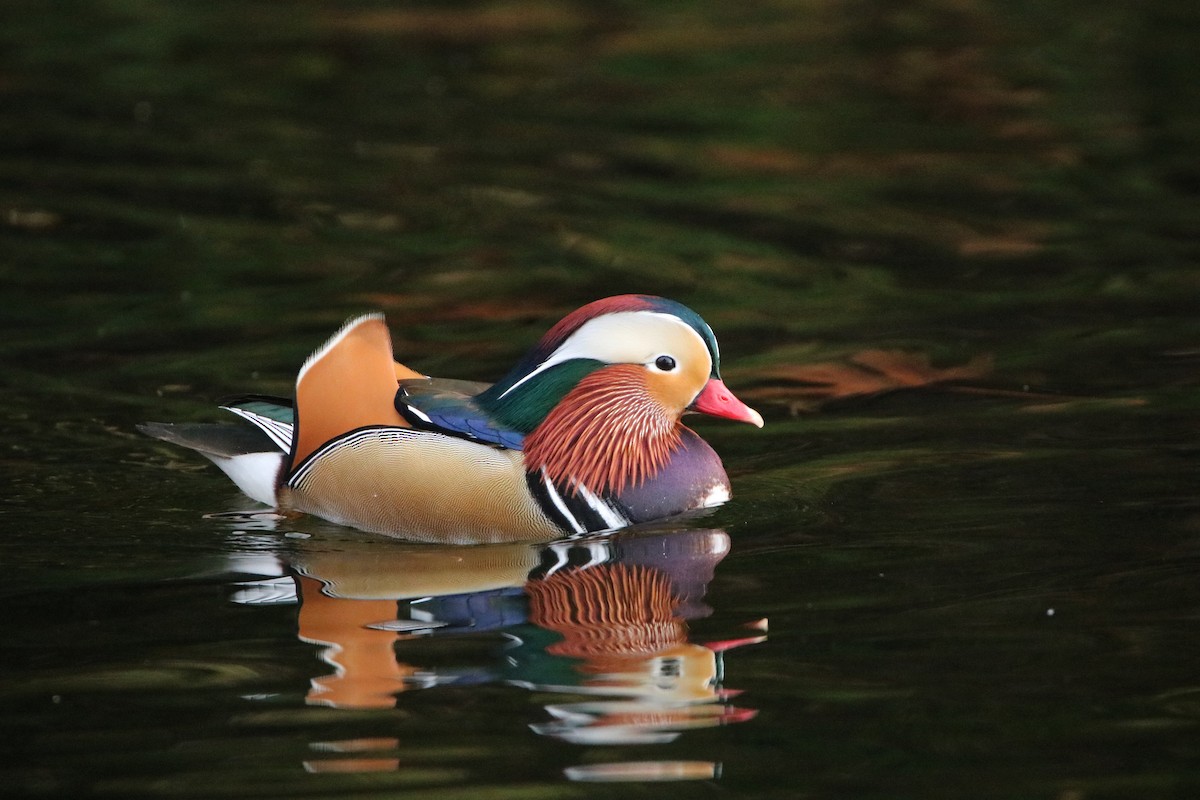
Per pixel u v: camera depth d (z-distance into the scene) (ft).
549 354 37.40
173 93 79.97
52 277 55.26
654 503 37.09
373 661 29.09
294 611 31.55
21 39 89.92
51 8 97.30
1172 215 60.75
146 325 50.80
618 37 91.50
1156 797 24.11
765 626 30.45
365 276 55.83
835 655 29.04
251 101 78.79
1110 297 52.19
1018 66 83.46
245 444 38.81
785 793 24.32
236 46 89.40
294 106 78.07
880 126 74.18
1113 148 69.72
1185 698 27.09
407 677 28.37
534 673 28.55
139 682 28.17
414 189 65.82
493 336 49.75
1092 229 59.62
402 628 30.63
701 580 33.01
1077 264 55.77
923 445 40.70
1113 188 64.44
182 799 24.29
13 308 52.24
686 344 37.50
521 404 37.09
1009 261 56.49
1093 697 27.25
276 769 25.14
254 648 29.63
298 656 29.27
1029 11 95.20
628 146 71.72
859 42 89.40
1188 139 70.44
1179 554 33.06
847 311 52.03
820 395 44.91
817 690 27.71
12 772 25.11
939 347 48.42
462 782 24.71
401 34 92.17
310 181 66.80
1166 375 44.86
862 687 27.76
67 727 26.55
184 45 89.56
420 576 33.76
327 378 37.70
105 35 91.20
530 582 33.30
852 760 25.32
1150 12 93.71
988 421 42.14
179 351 48.52
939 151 70.33
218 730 26.45
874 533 35.17
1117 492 36.73
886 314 51.67
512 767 25.18
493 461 36.40
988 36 89.92
